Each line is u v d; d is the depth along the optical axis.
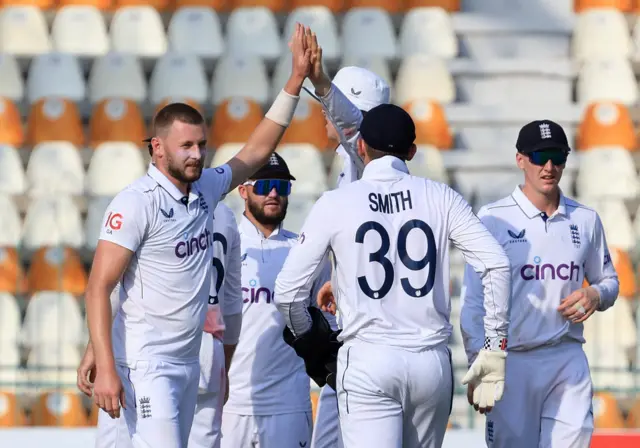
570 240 18.17
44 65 40.66
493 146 40.72
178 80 40.56
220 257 18.78
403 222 15.04
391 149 15.38
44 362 32.44
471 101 42.09
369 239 14.93
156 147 15.82
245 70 40.78
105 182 37.50
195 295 16.05
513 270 18.11
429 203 15.18
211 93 41.03
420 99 40.50
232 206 33.94
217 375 18.83
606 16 43.25
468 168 39.00
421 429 15.22
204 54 42.12
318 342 15.80
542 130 17.98
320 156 37.62
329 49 41.78
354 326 14.92
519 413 18.12
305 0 43.78
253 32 42.41
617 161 38.78
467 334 17.72
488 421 18.47
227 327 19.28
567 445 17.88
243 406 20.62
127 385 15.83
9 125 38.62
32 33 42.06
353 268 14.96
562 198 18.44
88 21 42.41
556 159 17.88
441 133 39.16
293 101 16.98
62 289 33.16
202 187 16.28
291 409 20.77
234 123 38.66
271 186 20.55
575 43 43.38
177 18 42.47
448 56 42.62
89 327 15.20
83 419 30.86
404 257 14.96
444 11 43.28
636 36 43.59
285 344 20.69
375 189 15.16
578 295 17.89
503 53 43.59
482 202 33.12
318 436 19.88
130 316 15.88
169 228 15.70
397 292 14.92
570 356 18.08
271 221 20.72
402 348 14.82
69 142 38.75
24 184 37.16
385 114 15.42
